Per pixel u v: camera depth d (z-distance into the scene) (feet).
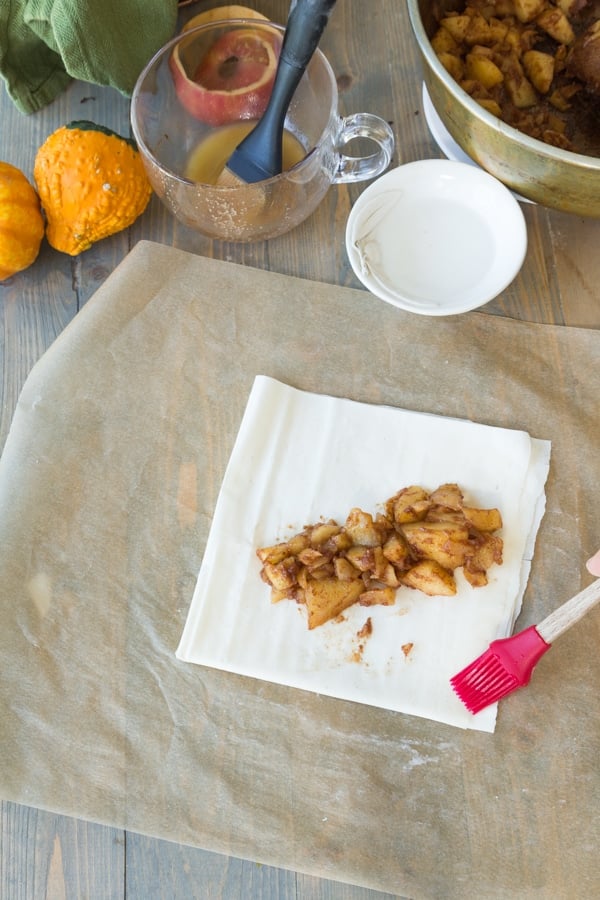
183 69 2.43
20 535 2.32
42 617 2.28
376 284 2.35
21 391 2.43
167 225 2.53
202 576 2.28
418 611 2.25
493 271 2.37
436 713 2.18
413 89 2.59
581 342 2.40
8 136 2.62
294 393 2.39
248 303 2.46
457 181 2.40
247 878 2.14
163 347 2.44
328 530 2.27
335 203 2.53
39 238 2.43
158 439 2.38
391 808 2.15
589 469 2.32
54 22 2.37
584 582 2.25
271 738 2.19
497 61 2.40
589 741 2.16
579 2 2.41
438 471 2.33
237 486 2.33
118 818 2.16
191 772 2.18
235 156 2.38
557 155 2.09
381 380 2.41
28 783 2.18
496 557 2.24
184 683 2.23
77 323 2.45
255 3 2.66
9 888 2.16
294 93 2.39
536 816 2.13
